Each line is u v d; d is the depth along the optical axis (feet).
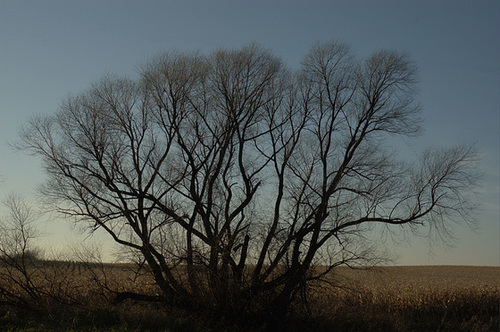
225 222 68.28
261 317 66.23
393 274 199.31
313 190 71.26
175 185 70.74
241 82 73.61
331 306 74.33
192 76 73.20
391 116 73.31
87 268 70.90
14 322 58.90
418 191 70.69
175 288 65.87
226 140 71.82
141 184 71.20
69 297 71.05
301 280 66.64
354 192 70.74
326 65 76.48
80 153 72.23
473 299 97.09
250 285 66.03
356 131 73.87
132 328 53.88
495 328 74.69
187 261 65.62
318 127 75.20
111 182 70.28
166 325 57.26
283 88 76.23
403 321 74.95
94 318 58.13
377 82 74.33
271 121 75.82
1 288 68.95
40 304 68.28
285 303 67.00
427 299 96.58
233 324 64.85
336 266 68.33
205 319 63.41
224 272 65.36
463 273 219.41
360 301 85.92
